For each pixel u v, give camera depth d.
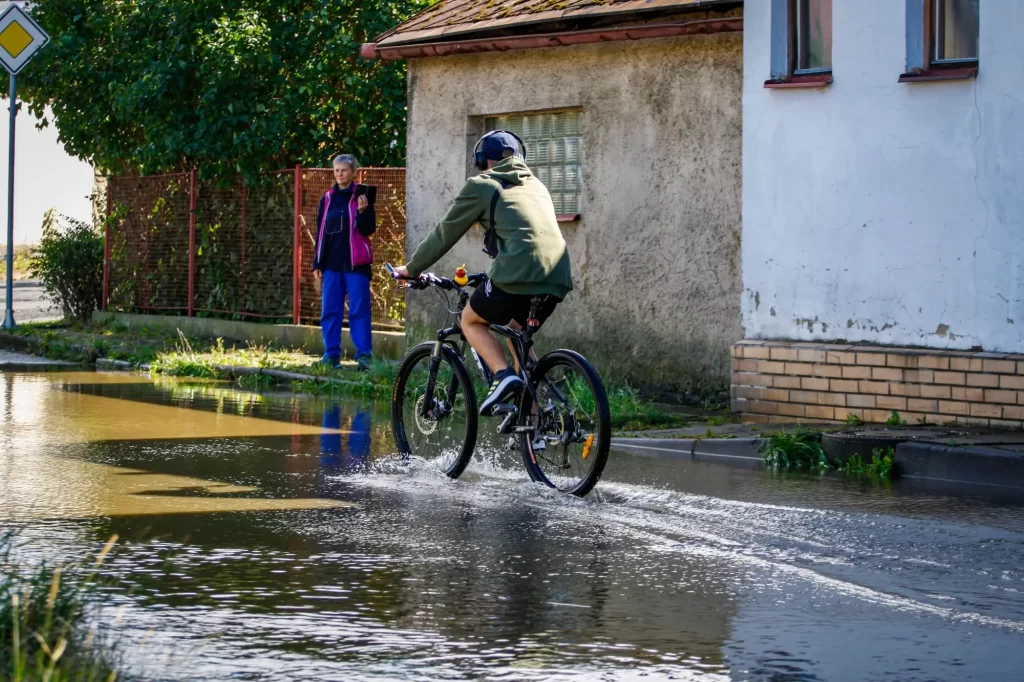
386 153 24.44
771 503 9.96
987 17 12.62
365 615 6.74
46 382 18.08
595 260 16.72
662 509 9.67
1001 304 12.62
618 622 6.65
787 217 14.12
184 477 10.84
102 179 27.75
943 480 11.24
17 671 5.07
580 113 17.08
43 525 8.84
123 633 6.31
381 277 20.58
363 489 10.40
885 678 5.79
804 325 14.04
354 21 23.78
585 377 9.98
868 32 13.41
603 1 16.38
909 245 13.23
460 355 11.25
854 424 13.24
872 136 13.44
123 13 25.00
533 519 9.27
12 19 23.58
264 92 23.14
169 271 24.39
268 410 15.44
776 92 14.14
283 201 22.28
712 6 15.06
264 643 6.21
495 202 10.30
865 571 7.77
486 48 17.44
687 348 15.84
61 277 26.23
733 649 6.20
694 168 15.71
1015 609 6.94
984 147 12.68
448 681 5.68
